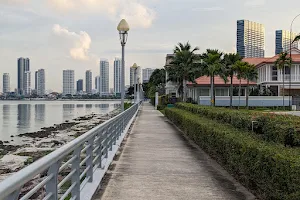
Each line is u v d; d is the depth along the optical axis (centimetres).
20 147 2464
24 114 7569
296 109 4641
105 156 985
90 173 707
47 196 391
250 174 674
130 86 13162
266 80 5194
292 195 479
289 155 535
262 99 4841
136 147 1360
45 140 2872
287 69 5191
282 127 706
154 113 4162
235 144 785
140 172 901
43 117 6538
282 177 514
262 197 632
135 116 3350
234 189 741
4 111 8981
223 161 940
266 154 582
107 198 663
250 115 1035
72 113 7994
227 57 4609
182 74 4838
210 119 1479
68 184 849
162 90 9394
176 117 2305
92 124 4403
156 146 1389
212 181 812
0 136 3300
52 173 406
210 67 4284
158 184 779
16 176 274
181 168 958
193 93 5788
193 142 1497
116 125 1366
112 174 872
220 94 5484
